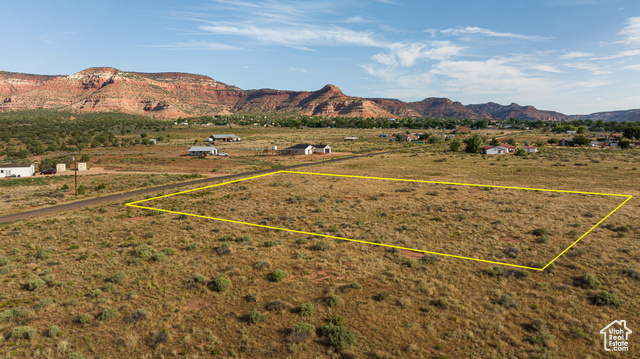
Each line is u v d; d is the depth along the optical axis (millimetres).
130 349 18156
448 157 111812
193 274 26812
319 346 18406
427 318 20906
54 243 35031
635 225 37219
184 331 19750
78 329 19922
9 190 67312
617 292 23250
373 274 26984
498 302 22625
